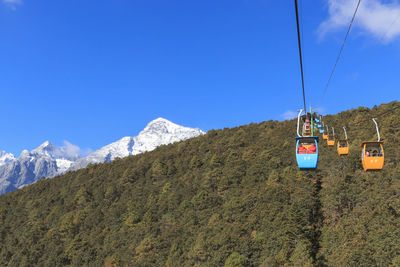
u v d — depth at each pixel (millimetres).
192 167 118625
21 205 135875
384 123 94812
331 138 58375
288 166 94938
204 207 90500
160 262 79250
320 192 81250
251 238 73125
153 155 145000
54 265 91125
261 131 132250
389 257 57344
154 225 91375
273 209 76875
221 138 136125
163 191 108312
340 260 61312
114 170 140750
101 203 112938
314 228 72750
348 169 83125
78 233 102688
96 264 86062
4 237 116312
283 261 64312
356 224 67812
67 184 143875
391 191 69438
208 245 73812
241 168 102188
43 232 108750
